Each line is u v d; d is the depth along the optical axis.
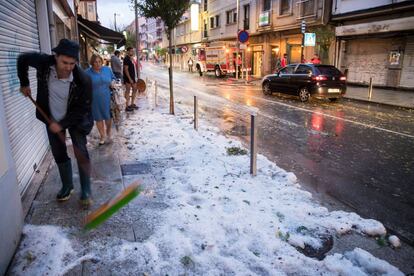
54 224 3.59
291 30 25.34
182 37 54.41
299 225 3.70
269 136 8.33
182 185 4.67
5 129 3.07
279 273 2.87
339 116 11.05
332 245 3.43
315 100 15.23
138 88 15.48
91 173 5.14
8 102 4.16
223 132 8.72
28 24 5.76
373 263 3.07
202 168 5.36
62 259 3.01
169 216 3.73
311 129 9.11
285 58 24.25
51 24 7.48
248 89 20.75
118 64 12.96
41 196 4.28
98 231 3.46
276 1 26.44
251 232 3.48
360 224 3.78
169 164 5.61
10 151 3.15
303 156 6.70
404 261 3.27
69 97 3.75
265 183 4.86
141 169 5.34
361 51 19.64
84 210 3.92
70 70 3.55
